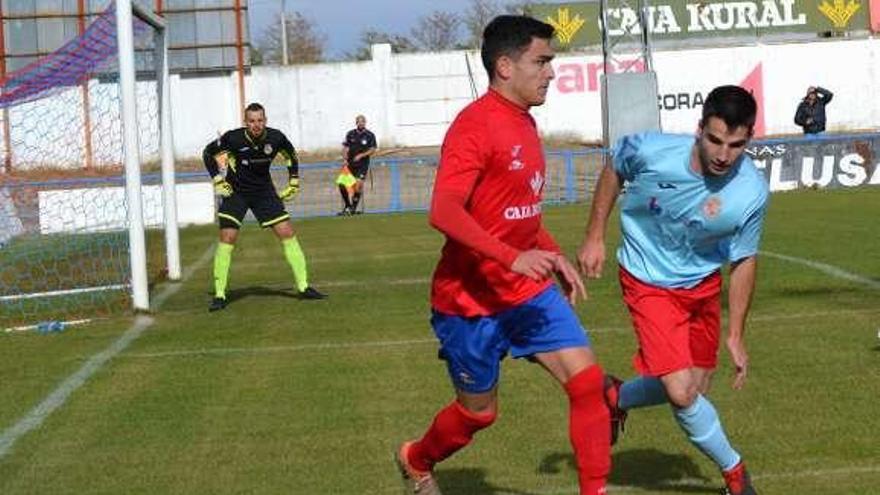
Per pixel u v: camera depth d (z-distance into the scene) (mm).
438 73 69562
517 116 6867
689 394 7312
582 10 67688
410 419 10148
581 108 67812
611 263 20531
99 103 31984
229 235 17219
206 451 9312
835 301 15344
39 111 31516
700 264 7473
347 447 9320
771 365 11688
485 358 7066
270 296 18344
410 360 12695
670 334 7367
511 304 6953
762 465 8430
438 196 6605
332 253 24953
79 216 30219
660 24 67688
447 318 7078
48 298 18484
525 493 8070
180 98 65312
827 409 9922
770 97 67812
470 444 9297
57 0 55531
